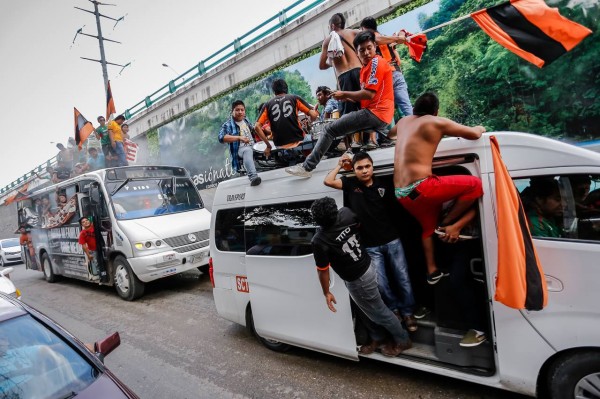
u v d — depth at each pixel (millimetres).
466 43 6961
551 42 3207
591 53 5770
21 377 2164
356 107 4012
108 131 12750
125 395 2150
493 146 2416
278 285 3699
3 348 2256
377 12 7977
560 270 2289
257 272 3900
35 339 2377
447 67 7238
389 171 3047
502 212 2264
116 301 7352
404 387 3113
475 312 2730
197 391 3557
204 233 7867
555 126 6195
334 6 8781
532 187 2527
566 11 5941
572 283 2244
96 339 5375
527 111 6445
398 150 2811
